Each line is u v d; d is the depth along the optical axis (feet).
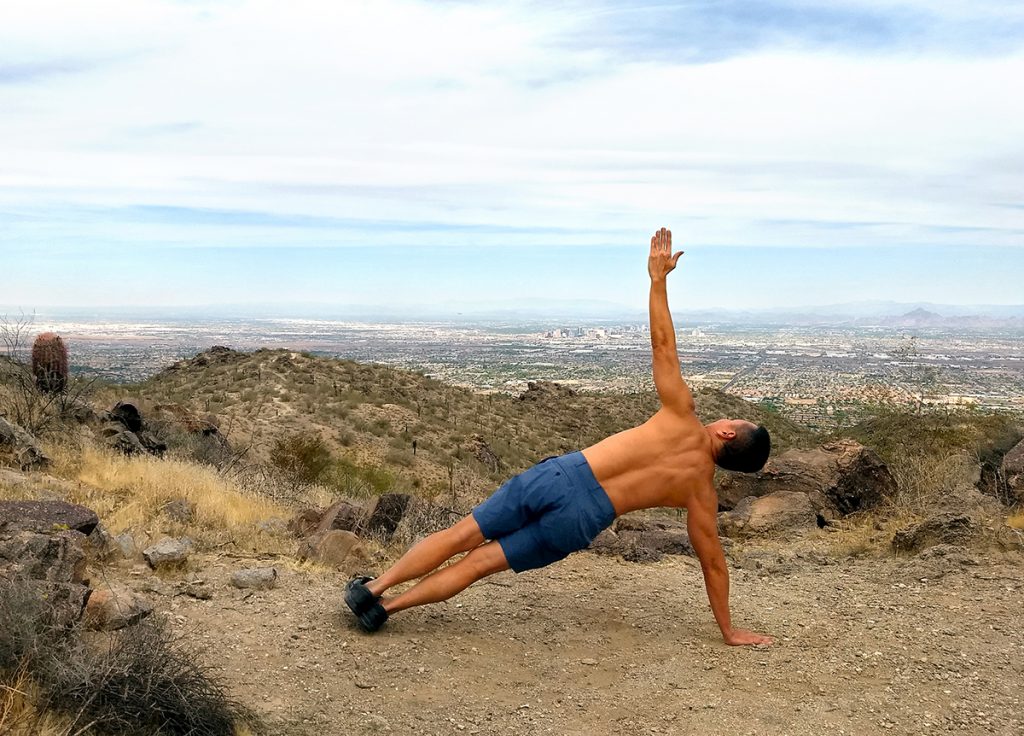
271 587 18.85
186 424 48.03
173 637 15.12
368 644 16.16
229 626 16.34
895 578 21.89
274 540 23.57
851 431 52.31
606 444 16.62
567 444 99.45
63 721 11.19
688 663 16.12
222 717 12.29
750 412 105.91
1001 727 13.74
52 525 17.69
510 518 16.46
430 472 72.38
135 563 19.35
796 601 20.04
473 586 20.42
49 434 33.53
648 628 18.02
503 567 16.60
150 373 139.54
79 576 15.92
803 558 24.79
